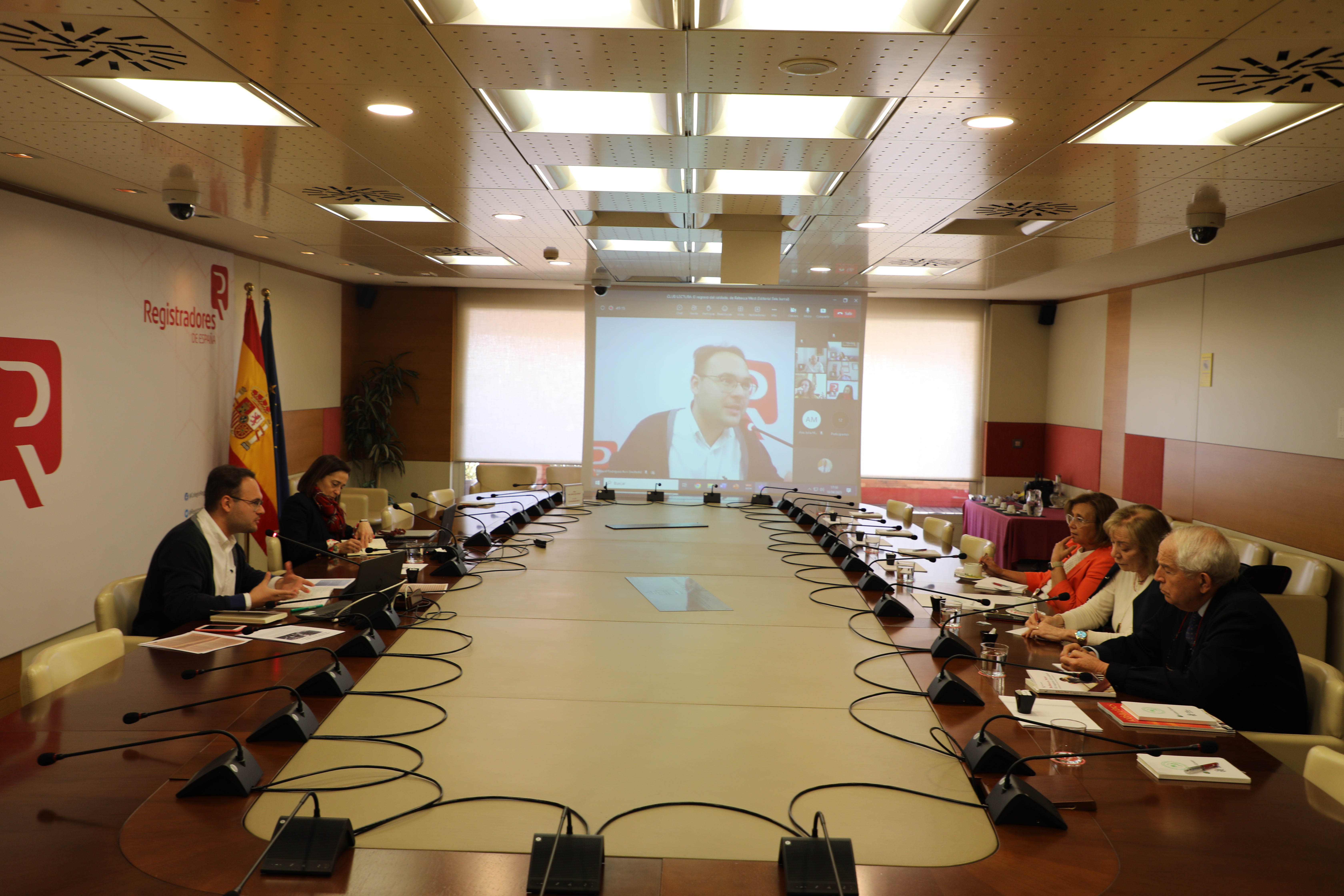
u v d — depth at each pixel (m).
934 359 9.20
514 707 2.23
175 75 2.53
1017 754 1.88
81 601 4.89
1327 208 4.00
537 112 3.00
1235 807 1.72
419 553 4.21
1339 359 5.00
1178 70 2.32
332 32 2.20
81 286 4.86
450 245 5.91
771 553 4.56
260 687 2.30
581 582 3.76
